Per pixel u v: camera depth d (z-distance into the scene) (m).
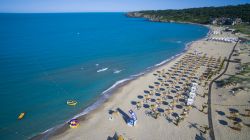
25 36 116.25
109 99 42.22
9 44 91.38
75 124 32.75
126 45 99.38
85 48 90.00
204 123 33.03
